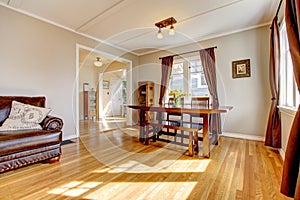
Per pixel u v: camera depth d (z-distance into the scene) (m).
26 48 2.87
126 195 1.48
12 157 1.83
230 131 3.70
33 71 2.96
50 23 3.20
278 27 2.69
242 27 3.47
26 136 1.93
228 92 3.72
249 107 3.46
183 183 1.69
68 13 2.92
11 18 2.70
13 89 2.72
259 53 3.35
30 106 2.47
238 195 1.47
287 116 2.27
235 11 2.85
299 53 1.35
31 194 1.48
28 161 1.95
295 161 1.31
